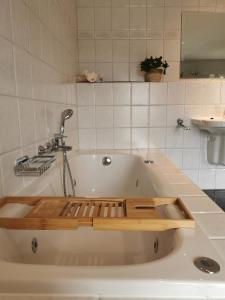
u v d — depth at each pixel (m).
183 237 0.60
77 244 1.09
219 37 2.30
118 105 2.07
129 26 2.27
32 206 0.81
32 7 1.10
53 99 1.44
